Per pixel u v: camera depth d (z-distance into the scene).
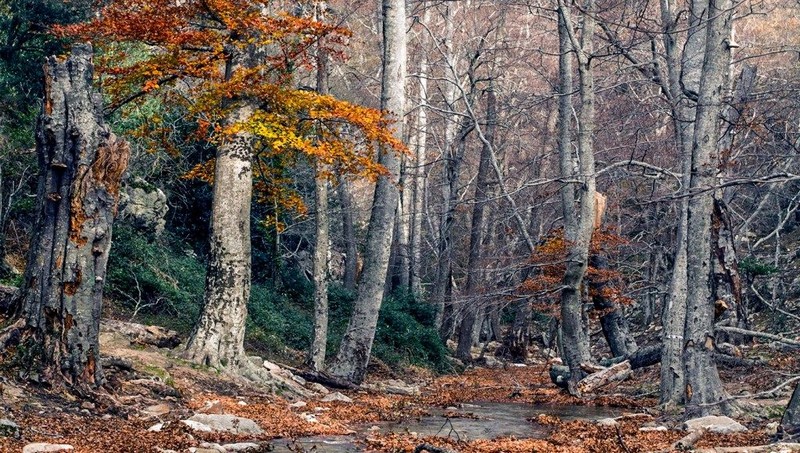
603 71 36.50
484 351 40.91
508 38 42.97
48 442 9.77
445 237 37.31
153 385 13.88
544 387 24.95
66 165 12.21
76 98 12.23
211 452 10.11
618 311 27.02
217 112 17.27
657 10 33.94
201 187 27.72
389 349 28.25
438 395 21.66
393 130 20.20
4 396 11.16
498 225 39.31
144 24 15.79
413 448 11.56
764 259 35.44
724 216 15.36
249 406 14.68
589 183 22.31
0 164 18.44
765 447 10.83
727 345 22.14
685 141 18.25
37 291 12.19
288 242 36.44
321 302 21.44
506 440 13.02
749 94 22.22
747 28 42.91
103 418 11.69
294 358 23.09
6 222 20.00
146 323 19.88
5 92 20.69
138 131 18.97
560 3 22.61
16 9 20.56
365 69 42.00
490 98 35.50
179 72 16.53
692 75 19.09
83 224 12.24
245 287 16.98
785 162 23.84
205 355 16.45
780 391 17.78
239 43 16.27
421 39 43.47
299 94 16.69
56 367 12.06
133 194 22.78
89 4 21.89
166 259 22.72
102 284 12.54
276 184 20.31
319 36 16.91
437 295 36.47
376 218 20.89
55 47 21.30
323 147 16.47
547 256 24.42
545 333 46.97
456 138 38.50
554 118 38.75
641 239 31.30
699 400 14.49
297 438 12.36
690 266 14.78
